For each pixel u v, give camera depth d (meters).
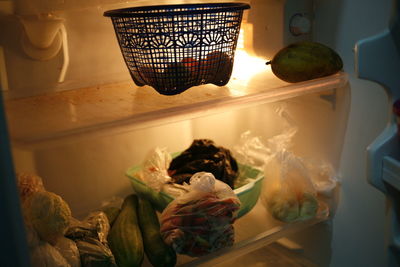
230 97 0.88
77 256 0.84
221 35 0.89
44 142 0.71
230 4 0.94
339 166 1.08
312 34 1.08
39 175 1.08
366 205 1.03
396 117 0.82
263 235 0.99
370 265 1.05
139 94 0.98
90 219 0.95
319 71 0.94
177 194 0.97
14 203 0.65
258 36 1.12
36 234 0.80
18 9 0.96
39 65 1.02
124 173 1.21
